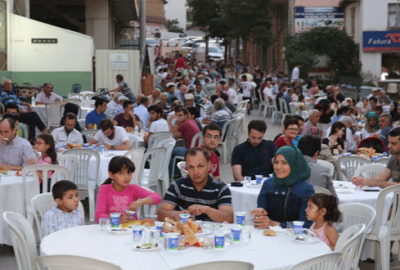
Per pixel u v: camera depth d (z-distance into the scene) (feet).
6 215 12.41
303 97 57.77
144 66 72.95
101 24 70.64
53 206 16.53
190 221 12.55
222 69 113.80
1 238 19.51
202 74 94.48
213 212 13.92
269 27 122.01
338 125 27.73
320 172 17.20
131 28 115.65
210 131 20.57
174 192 14.79
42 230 14.97
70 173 22.54
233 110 49.19
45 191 20.30
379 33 93.91
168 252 11.62
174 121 40.01
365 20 94.27
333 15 101.55
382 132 30.63
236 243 12.28
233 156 21.50
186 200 14.76
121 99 41.96
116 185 15.58
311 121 30.14
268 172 21.26
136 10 84.69
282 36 123.54
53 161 21.44
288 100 58.75
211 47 162.81
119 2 74.95
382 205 16.74
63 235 12.97
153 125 32.63
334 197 13.70
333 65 97.14
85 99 52.42
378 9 93.71
